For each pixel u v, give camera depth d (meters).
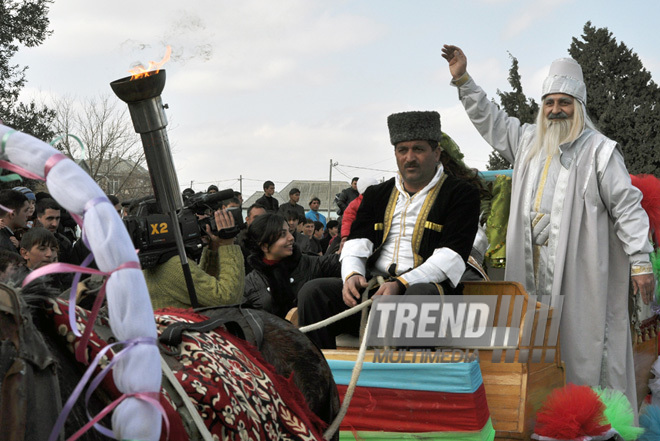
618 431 4.34
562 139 5.10
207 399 2.05
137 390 1.49
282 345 2.83
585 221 4.98
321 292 4.06
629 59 30.11
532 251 5.12
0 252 2.29
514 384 3.85
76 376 1.73
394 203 4.23
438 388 3.53
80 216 1.50
